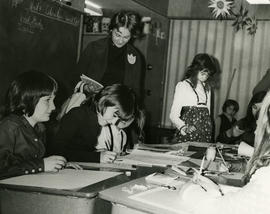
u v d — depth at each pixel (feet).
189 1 17.39
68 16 11.10
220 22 16.98
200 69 12.51
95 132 9.45
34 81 6.84
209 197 4.03
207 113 12.67
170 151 8.70
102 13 14.67
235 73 16.74
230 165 7.00
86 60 12.11
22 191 4.64
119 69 13.50
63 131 8.76
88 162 6.74
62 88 10.82
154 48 16.14
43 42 10.12
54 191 4.51
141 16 15.03
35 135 6.80
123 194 4.47
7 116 6.72
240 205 3.61
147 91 15.85
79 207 4.45
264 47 16.30
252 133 12.44
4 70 8.86
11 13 8.95
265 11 16.20
